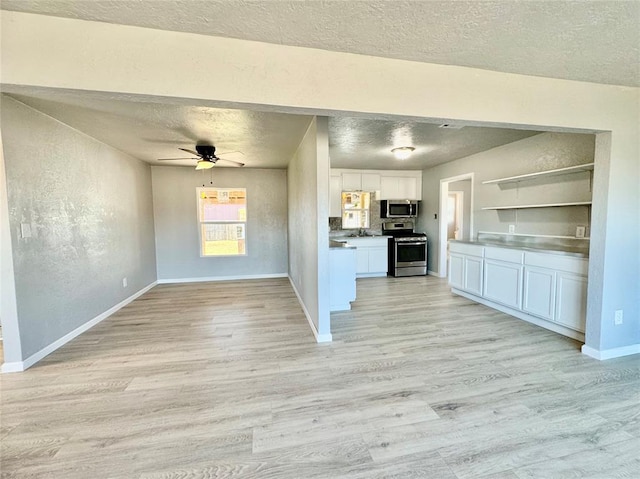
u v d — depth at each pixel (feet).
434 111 6.31
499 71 6.65
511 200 13.51
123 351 9.24
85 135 11.16
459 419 6.01
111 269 12.92
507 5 4.43
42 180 8.99
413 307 13.51
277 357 8.79
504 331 10.58
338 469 4.85
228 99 5.30
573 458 5.01
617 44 5.59
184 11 4.53
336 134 11.75
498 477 4.66
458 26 4.99
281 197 20.30
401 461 4.99
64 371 8.04
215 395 6.91
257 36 5.23
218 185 19.27
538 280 10.69
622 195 8.03
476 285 13.84
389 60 6.02
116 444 5.41
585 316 9.16
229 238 19.89
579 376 7.55
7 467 4.93
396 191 21.12
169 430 5.77
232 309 13.42
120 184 13.88
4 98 7.72
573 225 10.97
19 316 8.08
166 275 18.86
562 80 7.14
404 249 20.11
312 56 5.64
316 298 10.03
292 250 17.66
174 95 5.09
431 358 8.63
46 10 4.51
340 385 7.28
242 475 4.75
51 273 9.29
